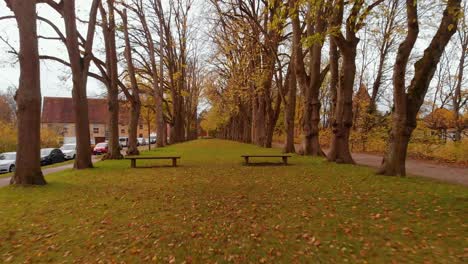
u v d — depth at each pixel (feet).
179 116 150.92
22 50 30.48
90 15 48.24
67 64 49.14
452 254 13.16
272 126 97.76
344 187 27.89
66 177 37.88
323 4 29.01
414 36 30.50
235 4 69.31
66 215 20.58
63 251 14.64
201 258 13.56
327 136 106.52
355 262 12.81
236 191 27.20
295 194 25.55
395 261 12.72
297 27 57.16
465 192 24.70
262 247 14.61
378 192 25.32
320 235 15.93
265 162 51.11
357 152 85.15
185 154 73.00
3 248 15.11
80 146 47.24
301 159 54.39
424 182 29.66
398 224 17.19
